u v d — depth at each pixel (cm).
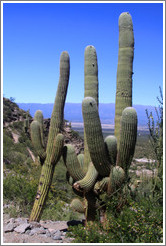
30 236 597
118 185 631
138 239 555
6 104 3212
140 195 649
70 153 700
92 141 628
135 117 622
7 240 560
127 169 635
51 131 738
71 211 1012
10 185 949
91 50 747
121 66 700
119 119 698
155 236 562
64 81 744
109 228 573
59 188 1412
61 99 742
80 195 743
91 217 702
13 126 2908
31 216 729
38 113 852
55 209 998
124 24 704
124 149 635
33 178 1166
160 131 600
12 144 2345
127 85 696
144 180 656
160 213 566
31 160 2100
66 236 624
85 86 750
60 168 1688
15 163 1869
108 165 654
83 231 583
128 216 575
